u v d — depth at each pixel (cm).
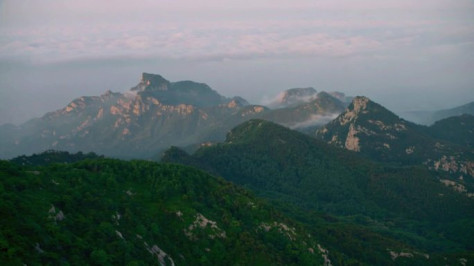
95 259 11756
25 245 10425
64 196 13750
